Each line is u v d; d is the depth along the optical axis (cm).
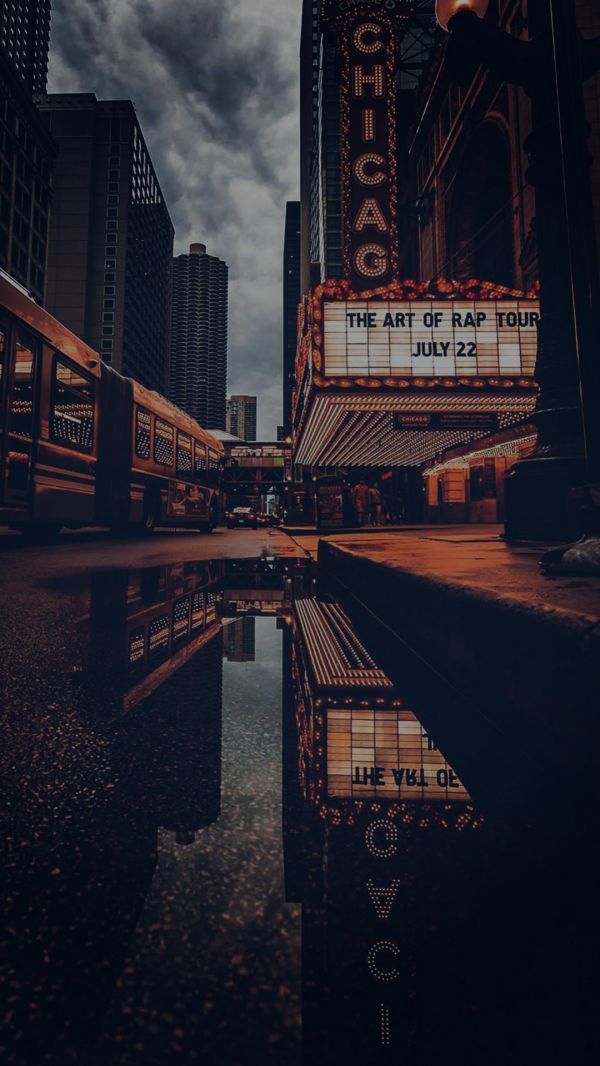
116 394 1308
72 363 1091
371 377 1286
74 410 1103
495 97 1903
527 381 1285
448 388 1288
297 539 1716
